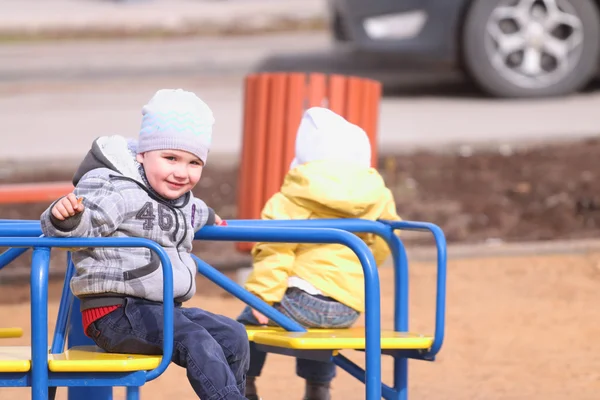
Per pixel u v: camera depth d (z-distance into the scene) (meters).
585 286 13.42
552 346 11.02
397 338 6.67
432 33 22.62
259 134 12.14
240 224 6.91
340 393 9.61
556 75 23.17
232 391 5.77
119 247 5.95
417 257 14.75
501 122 21.27
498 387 9.59
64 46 41.44
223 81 29.41
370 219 7.78
